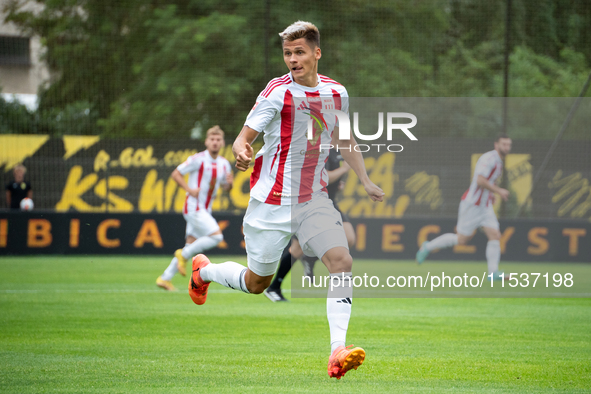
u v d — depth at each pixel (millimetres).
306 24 11969
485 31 58156
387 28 59375
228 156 41375
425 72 56719
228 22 57875
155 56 58125
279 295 22859
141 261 37875
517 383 12055
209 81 56344
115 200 41625
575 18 57062
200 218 25500
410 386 11750
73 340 15883
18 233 40344
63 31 57812
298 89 12133
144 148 41812
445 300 24109
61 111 52875
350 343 15789
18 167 40875
